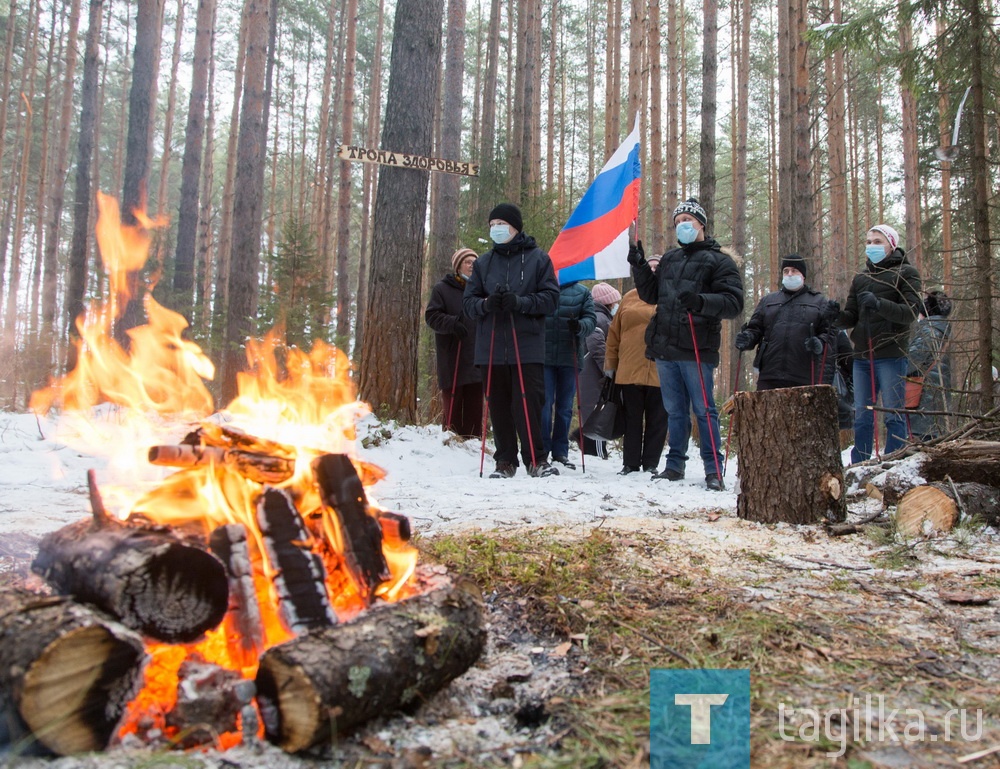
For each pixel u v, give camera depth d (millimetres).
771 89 26891
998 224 5773
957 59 6090
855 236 24422
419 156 8141
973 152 5660
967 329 5723
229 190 21719
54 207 18922
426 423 9203
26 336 12719
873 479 4852
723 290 5824
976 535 3895
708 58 13336
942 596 2922
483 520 4230
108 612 1757
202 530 2176
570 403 6945
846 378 7016
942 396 5566
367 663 1770
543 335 6137
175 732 1716
